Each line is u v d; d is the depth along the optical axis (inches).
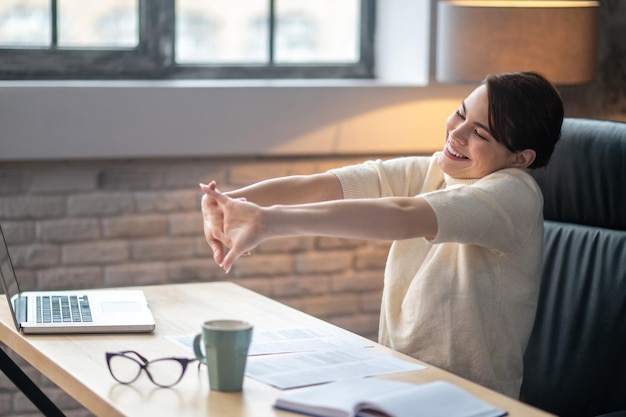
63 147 130.6
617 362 90.5
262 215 68.5
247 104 137.7
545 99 78.3
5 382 132.7
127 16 141.9
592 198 94.5
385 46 154.1
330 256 147.3
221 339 62.1
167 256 139.3
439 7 131.1
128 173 136.3
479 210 73.4
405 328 81.0
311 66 152.4
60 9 138.3
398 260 83.7
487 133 78.6
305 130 140.8
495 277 78.0
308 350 73.1
